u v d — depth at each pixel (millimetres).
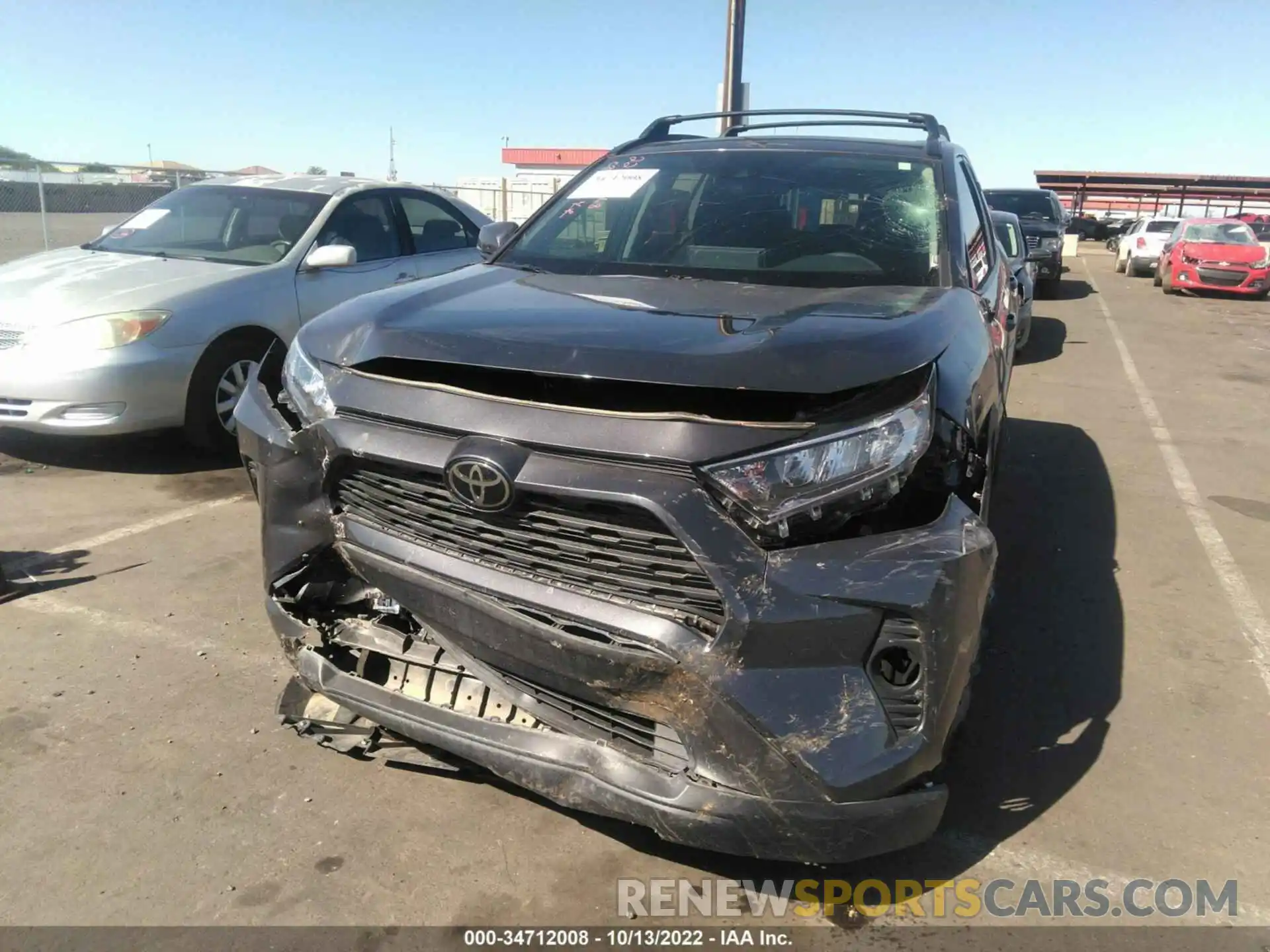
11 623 3783
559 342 2354
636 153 4270
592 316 2600
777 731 2068
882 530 2178
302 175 7465
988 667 3668
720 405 2178
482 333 2455
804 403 2166
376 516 2557
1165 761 3098
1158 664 3738
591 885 2498
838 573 2076
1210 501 5785
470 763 2770
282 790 2836
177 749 3014
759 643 2057
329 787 2855
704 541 2076
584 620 2203
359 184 7109
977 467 2516
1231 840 2729
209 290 5781
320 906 2398
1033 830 2748
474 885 2486
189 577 4246
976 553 2201
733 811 2117
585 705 2334
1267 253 18719
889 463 2145
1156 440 7270
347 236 6758
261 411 2834
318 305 6320
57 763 2926
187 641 3680
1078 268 26578
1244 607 4285
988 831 2736
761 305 2785
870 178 3779
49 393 5328
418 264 7180
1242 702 3477
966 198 4031
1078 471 6363
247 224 6633
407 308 2746
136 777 2875
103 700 3268
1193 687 3572
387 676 2729
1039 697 3473
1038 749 3145
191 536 4730
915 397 2232
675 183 3902
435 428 2354
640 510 2127
